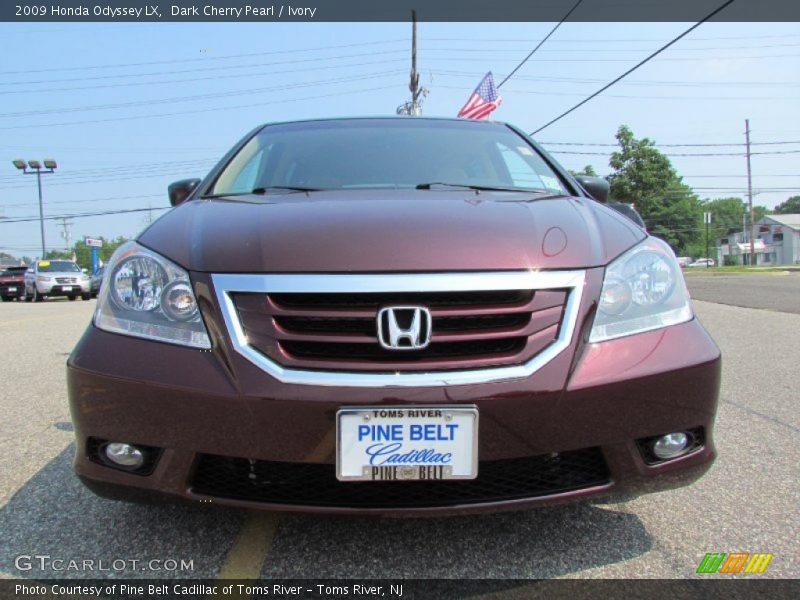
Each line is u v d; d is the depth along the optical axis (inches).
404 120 121.3
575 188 100.2
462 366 62.3
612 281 68.6
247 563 71.3
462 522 81.0
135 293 69.4
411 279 63.4
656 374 65.3
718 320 292.8
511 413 61.7
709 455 69.2
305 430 61.0
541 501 63.9
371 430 60.8
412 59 942.4
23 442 115.2
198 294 66.2
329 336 62.6
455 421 61.0
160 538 77.2
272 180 101.0
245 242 69.2
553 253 68.0
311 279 63.7
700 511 84.8
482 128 120.7
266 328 63.4
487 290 64.1
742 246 2795.3
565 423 62.9
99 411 65.8
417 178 100.7
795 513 84.3
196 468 64.2
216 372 62.9
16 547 75.2
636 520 82.0
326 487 63.6
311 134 115.3
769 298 439.5
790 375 167.5
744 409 135.0
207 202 88.7
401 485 63.4
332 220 72.0
